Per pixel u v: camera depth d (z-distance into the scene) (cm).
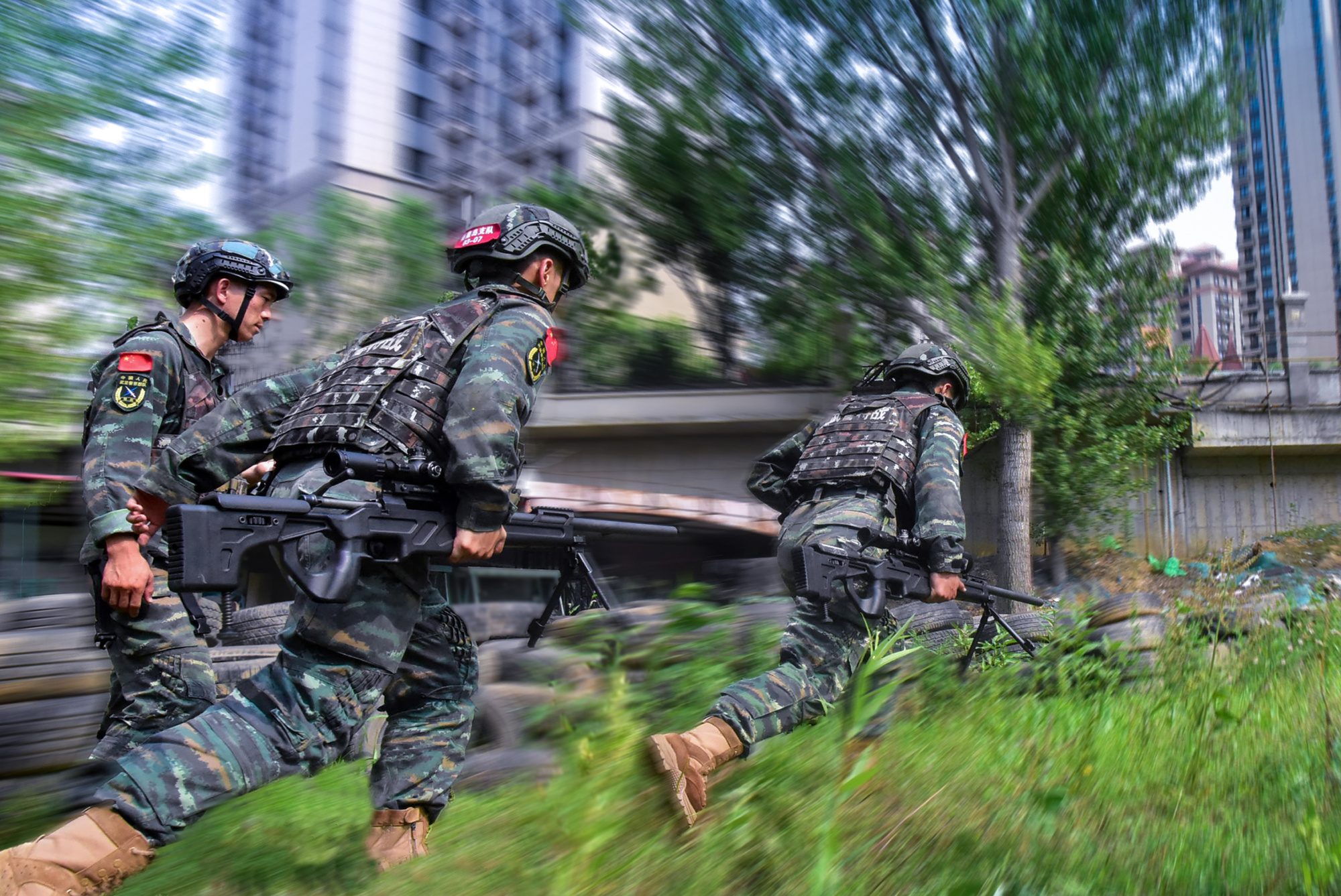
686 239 1457
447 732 262
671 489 1443
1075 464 1413
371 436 236
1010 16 1198
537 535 298
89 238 417
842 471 367
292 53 1353
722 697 304
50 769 302
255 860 244
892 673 345
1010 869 216
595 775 230
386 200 927
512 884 209
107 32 434
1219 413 1727
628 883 207
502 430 236
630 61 1346
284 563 217
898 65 1256
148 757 201
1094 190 1313
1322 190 11106
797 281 1383
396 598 236
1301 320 1922
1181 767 288
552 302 279
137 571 278
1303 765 284
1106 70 1234
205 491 261
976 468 1623
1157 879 214
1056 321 1316
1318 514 1762
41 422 384
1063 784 272
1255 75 1284
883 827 238
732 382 1521
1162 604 446
